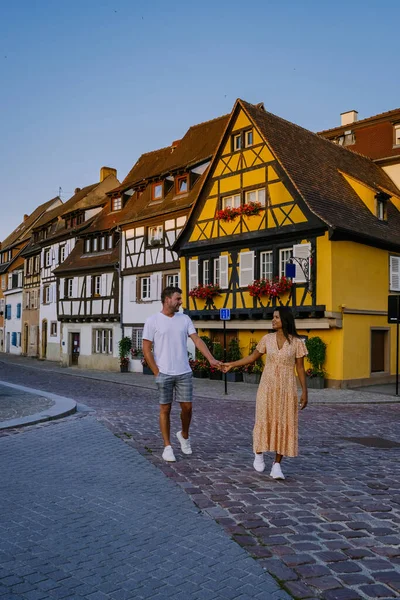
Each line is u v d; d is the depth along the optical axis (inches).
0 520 175.3
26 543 156.3
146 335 265.6
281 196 806.5
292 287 781.9
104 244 1279.5
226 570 141.0
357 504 199.3
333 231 732.0
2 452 279.3
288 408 232.2
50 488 213.9
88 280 1286.9
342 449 322.7
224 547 156.2
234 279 876.0
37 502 195.6
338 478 241.1
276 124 886.4
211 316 903.7
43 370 1197.7
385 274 840.3
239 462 268.1
